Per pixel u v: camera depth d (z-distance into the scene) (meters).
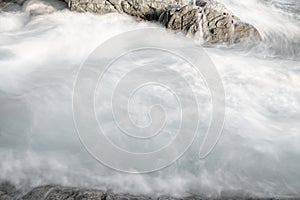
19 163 5.52
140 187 5.14
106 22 11.51
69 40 10.21
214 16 10.84
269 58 9.83
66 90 7.57
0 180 5.14
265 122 6.75
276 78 8.41
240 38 10.66
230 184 5.33
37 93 7.44
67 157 5.74
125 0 11.78
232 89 7.78
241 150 6.01
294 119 6.86
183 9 11.02
